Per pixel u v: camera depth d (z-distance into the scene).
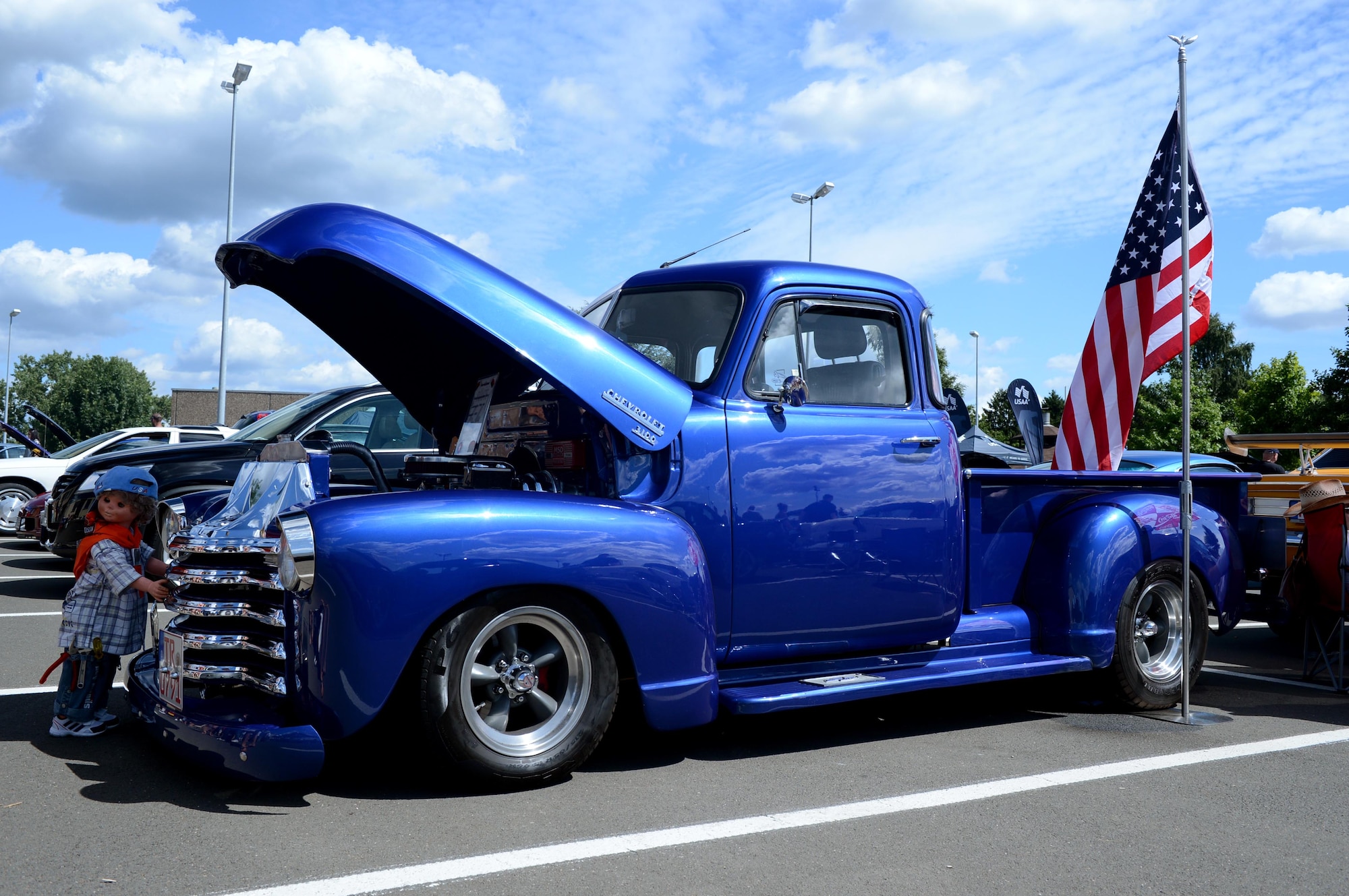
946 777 3.86
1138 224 6.25
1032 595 5.11
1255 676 6.20
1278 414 48.72
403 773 3.74
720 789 3.65
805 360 4.41
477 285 3.72
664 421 3.96
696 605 3.79
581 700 3.64
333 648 3.21
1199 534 5.38
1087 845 3.15
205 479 7.76
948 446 4.71
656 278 4.76
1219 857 3.08
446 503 3.41
